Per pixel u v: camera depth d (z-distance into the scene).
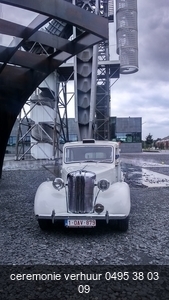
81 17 7.24
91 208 5.12
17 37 7.93
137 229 5.68
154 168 21.00
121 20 29.08
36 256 4.23
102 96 29.47
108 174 5.82
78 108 19.77
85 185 5.12
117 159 6.66
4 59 9.05
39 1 6.44
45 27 19.23
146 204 8.27
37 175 16.61
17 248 4.57
